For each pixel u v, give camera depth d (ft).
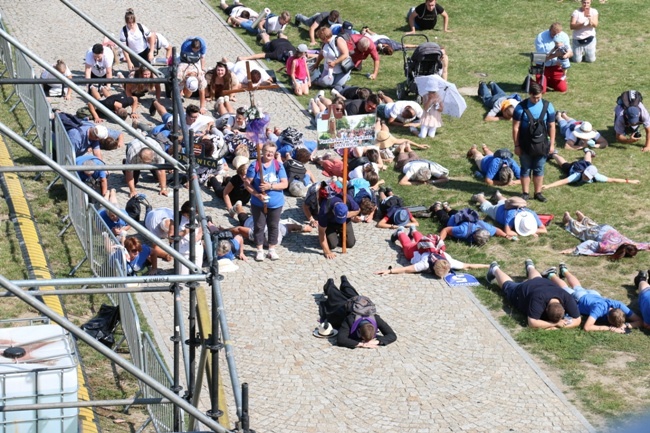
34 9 133.18
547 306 77.36
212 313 43.45
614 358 74.23
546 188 99.66
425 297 81.10
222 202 92.84
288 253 86.58
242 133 99.40
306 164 101.65
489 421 66.33
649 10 147.64
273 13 139.64
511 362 73.15
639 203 97.45
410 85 114.73
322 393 68.49
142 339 63.31
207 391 65.31
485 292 82.23
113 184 94.27
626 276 85.15
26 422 53.67
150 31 122.83
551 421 66.64
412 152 102.58
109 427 62.64
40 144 97.71
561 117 111.24
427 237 85.92
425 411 67.15
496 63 128.98
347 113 108.17
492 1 149.18
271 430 64.28
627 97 107.65
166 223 79.66
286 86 118.93
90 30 128.06
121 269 70.13
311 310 78.28
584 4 128.47
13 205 86.99
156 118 107.65
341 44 116.88
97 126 93.04
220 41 129.59
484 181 100.94
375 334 74.38
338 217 84.64
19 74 105.91
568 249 88.74
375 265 85.40
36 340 56.65
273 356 72.33
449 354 73.72
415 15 137.28
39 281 42.88
